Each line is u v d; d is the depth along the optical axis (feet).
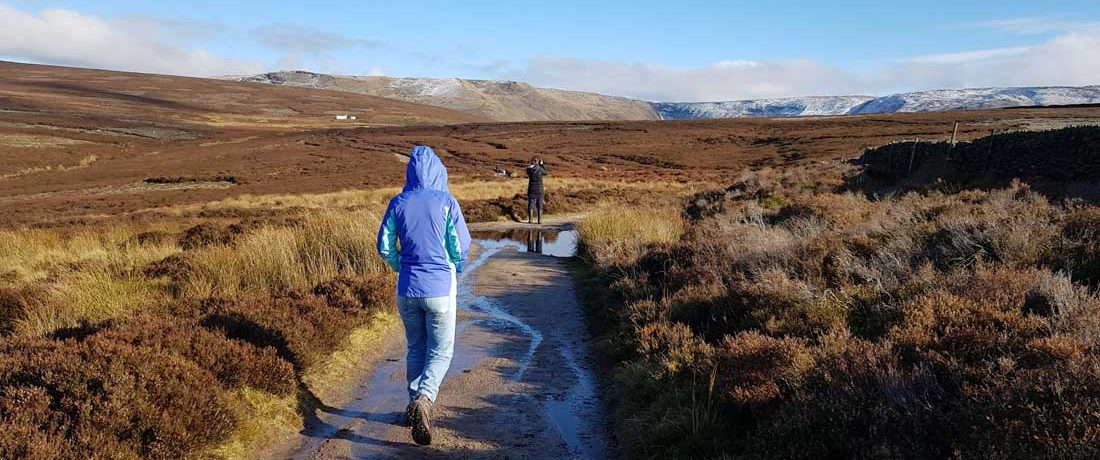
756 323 17.98
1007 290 16.51
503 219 66.64
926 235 25.03
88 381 13.28
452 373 18.75
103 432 11.76
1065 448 8.75
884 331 15.34
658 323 19.36
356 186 130.00
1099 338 12.43
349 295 24.09
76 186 154.10
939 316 15.29
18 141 247.09
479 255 42.14
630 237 37.19
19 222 82.43
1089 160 48.67
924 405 10.81
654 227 40.88
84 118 392.88
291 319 19.95
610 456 13.39
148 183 156.15
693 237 33.91
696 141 276.41
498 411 15.85
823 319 16.84
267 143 304.30
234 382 15.06
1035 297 16.03
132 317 19.65
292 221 50.39
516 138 319.88
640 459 12.79
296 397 15.98
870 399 11.38
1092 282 17.83
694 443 12.35
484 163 204.64
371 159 211.82
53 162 210.38
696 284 23.43
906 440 10.07
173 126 417.28
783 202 55.52
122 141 301.84
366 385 17.80
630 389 16.29
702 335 18.10
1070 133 53.88
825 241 25.53
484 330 23.73
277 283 28.09
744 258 24.95
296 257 31.42
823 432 10.93
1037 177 50.19
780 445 11.04
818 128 302.86
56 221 77.36
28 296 25.09
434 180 14.29
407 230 13.71
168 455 12.06
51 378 13.14
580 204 76.59
